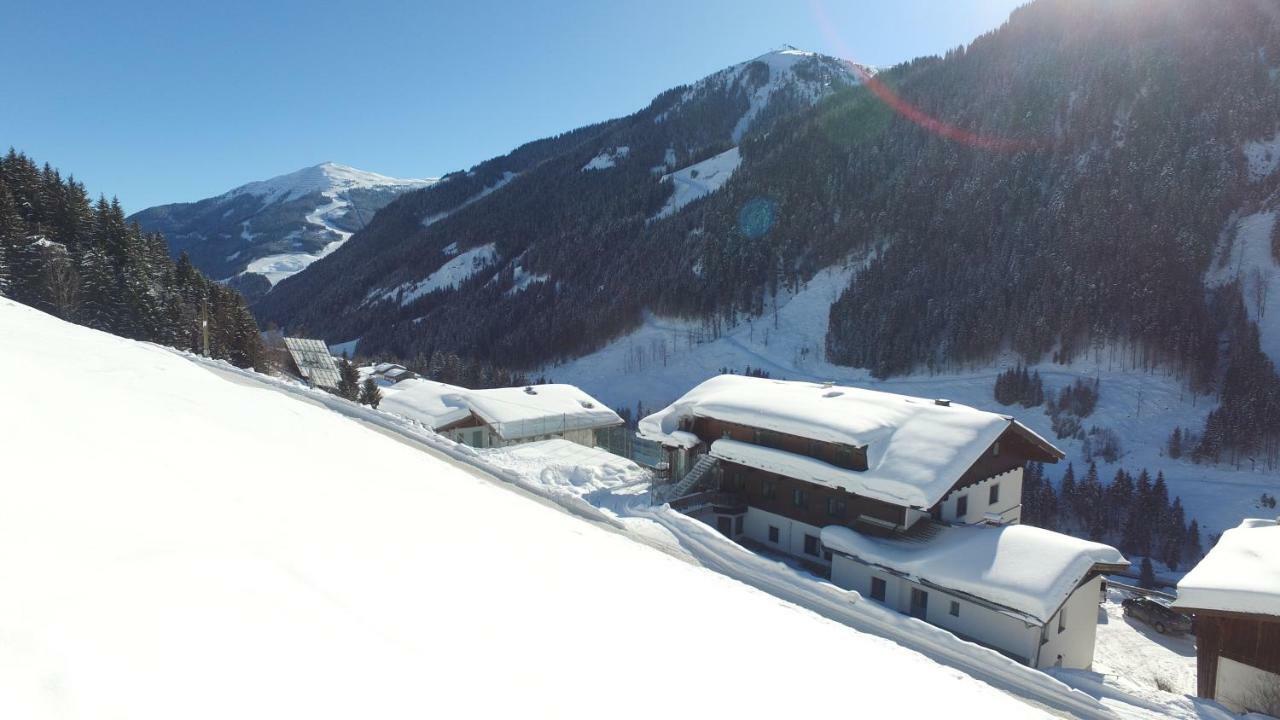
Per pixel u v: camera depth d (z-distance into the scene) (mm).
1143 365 89250
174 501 5840
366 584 5035
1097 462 74812
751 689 5199
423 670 3908
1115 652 24656
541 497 16859
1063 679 16531
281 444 10078
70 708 2736
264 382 24172
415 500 8570
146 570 4270
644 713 4219
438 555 6266
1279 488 65938
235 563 4754
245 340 63844
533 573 6605
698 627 6523
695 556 17594
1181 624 26266
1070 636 19484
